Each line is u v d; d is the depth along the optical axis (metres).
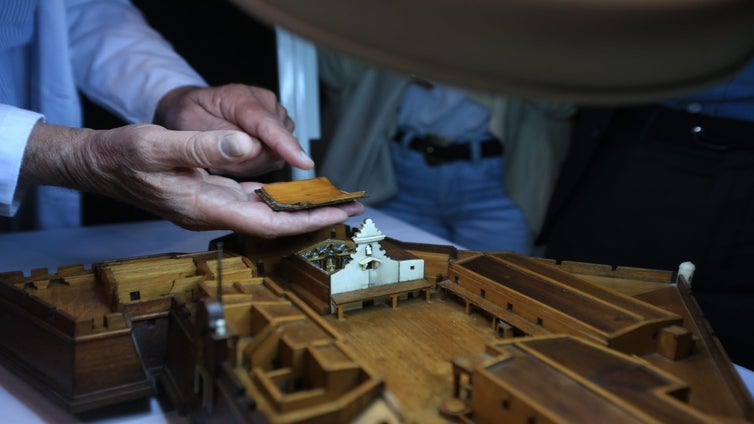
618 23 0.23
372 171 0.85
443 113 0.77
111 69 0.65
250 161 0.55
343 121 0.84
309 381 0.36
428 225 0.87
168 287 0.48
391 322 0.47
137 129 0.45
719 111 0.62
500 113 0.76
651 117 0.66
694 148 0.63
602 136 0.68
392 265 0.49
